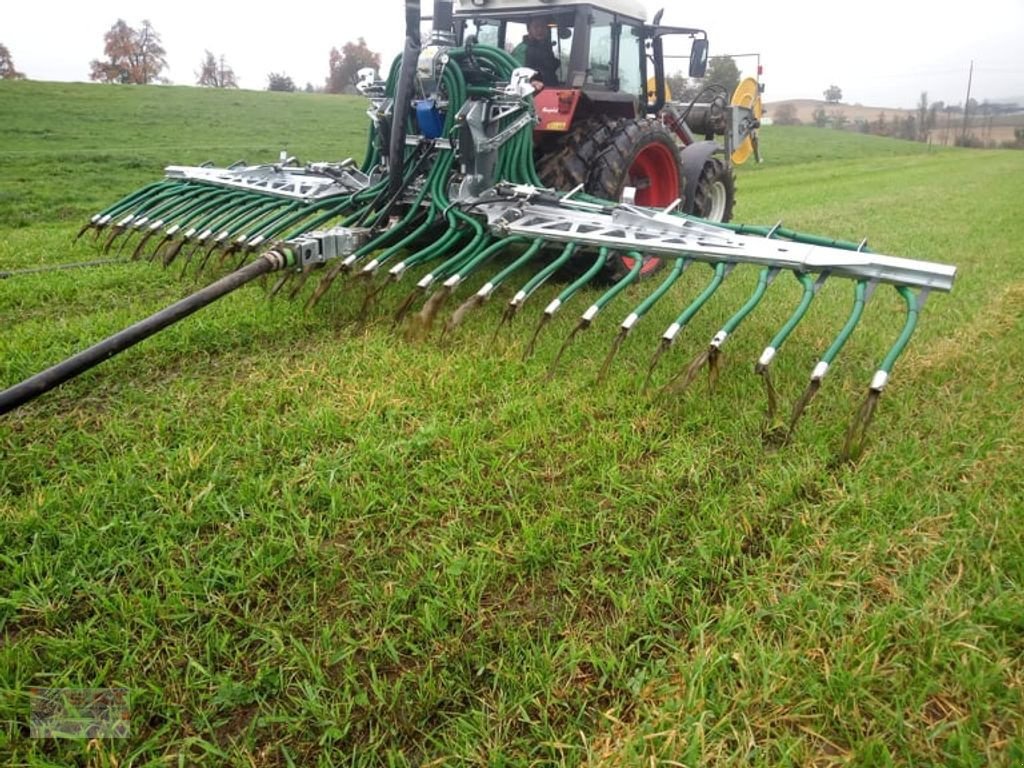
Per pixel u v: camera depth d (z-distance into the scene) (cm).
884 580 225
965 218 918
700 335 425
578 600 223
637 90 673
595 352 394
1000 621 209
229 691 189
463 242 528
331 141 1997
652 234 396
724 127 903
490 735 181
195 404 331
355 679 194
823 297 518
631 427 313
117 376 357
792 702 188
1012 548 237
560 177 527
